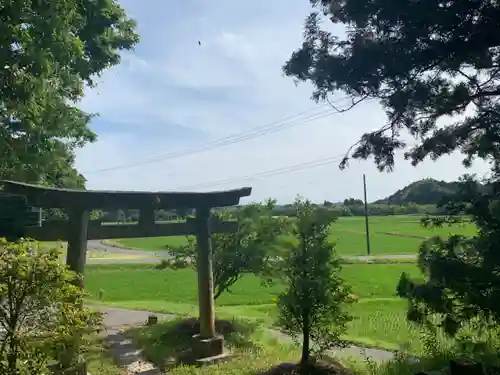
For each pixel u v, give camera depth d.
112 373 11.45
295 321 11.02
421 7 8.09
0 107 13.15
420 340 13.42
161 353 13.02
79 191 11.14
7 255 6.98
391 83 9.34
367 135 10.25
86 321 8.01
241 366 11.52
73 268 10.91
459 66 8.92
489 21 7.95
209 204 13.38
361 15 8.94
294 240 10.91
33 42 11.63
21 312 7.07
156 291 27.98
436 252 8.94
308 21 9.87
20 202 10.72
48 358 7.82
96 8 16.42
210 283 13.45
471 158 9.95
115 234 11.98
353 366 11.02
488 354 10.00
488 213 8.32
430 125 10.07
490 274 7.95
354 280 29.77
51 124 15.62
